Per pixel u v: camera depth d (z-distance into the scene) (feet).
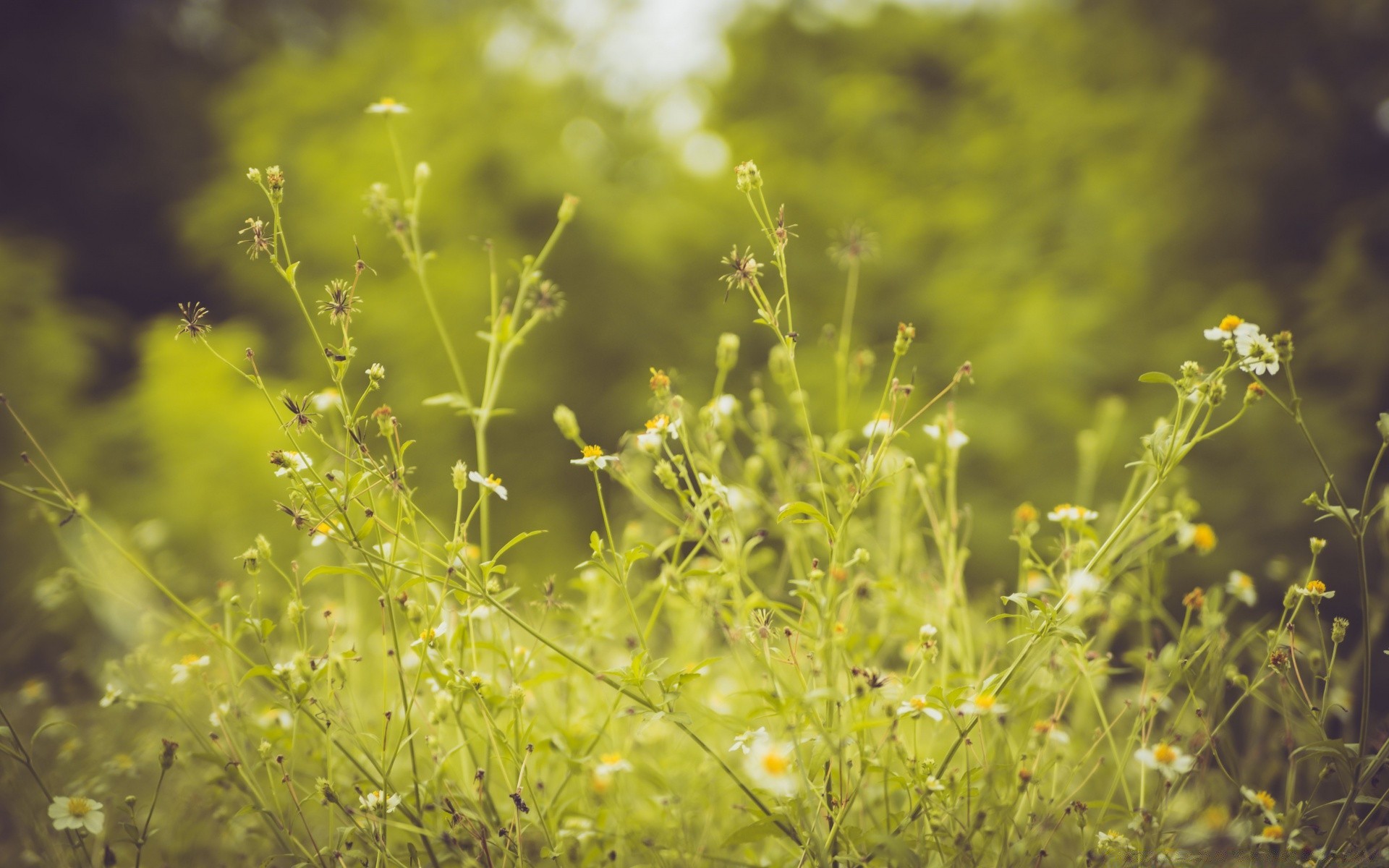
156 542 8.82
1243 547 16.10
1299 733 6.16
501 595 5.39
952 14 35.09
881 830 5.43
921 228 24.38
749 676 6.73
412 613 5.55
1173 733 5.74
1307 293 19.08
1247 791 5.52
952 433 6.67
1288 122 20.84
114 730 7.48
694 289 23.73
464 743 5.48
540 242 21.36
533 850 6.10
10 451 17.39
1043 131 24.22
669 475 5.57
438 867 5.62
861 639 6.24
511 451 20.92
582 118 27.63
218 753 5.94
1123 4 23.71
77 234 33.83
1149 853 5.36
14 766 6.29
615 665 7.48
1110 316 19.51
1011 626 7.77
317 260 21.31
